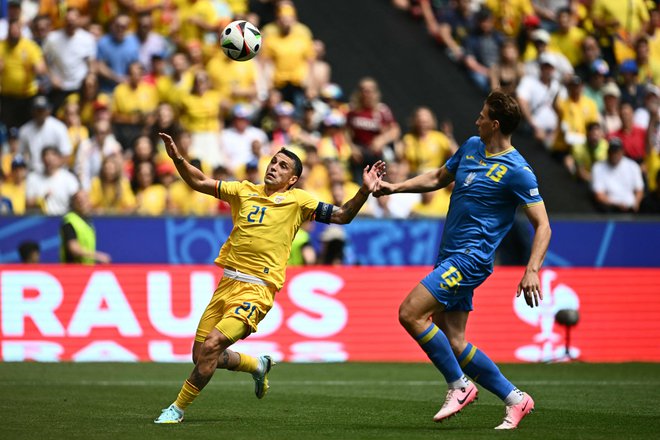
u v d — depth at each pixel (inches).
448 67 2947.8
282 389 1499.8
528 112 2610.7
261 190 1112.2
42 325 1888.5
